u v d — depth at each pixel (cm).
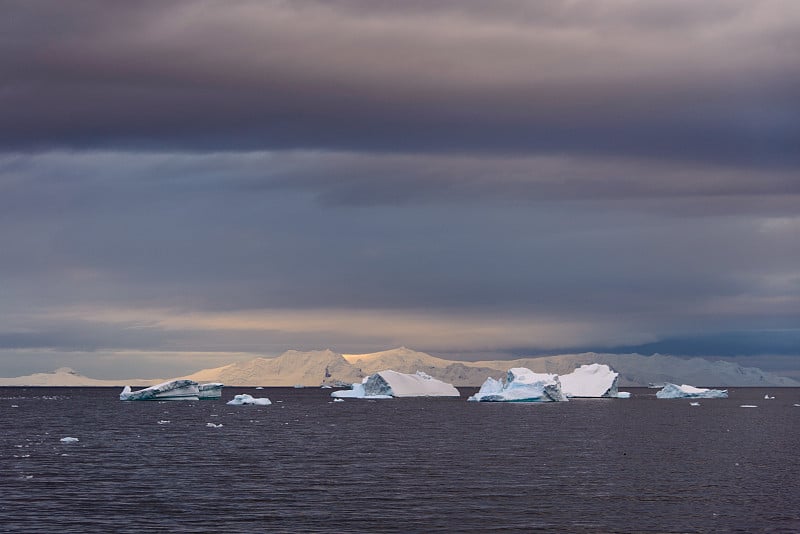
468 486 7969
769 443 12469
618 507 6969
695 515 6681
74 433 14025
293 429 15088
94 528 6209
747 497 7431
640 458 10325
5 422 17075
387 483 8150
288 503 7106
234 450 11156
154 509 6850
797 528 6275
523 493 7588
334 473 8838
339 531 6122
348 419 18188
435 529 6200
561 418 18738
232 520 6456
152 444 11969
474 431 14712
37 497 7350
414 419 18225
